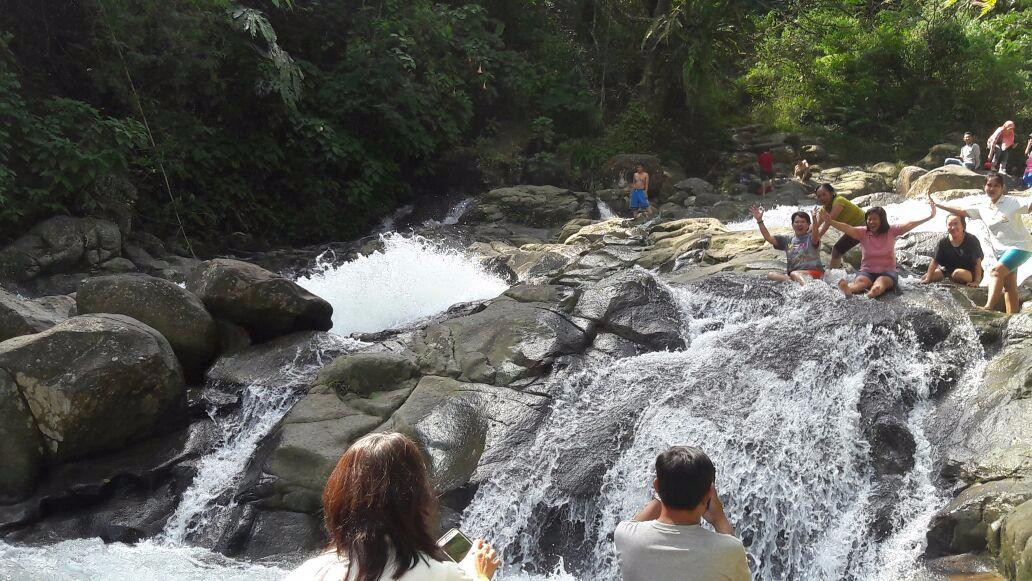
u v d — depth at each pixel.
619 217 19.12
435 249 14.86
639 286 8.94
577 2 25.98
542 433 7.41
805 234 9.40
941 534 6.02
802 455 6.84
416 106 19.84
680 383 7.59
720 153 24.16
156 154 15.70
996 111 25.41
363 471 2.28
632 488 6.87
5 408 7.44
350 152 19.12
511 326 8.55
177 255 15.79
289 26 19.42
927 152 24.22
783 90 26.72
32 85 14.78
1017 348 7.34
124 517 7.42
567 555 6.80
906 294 8.50
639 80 26.09
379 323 11.02
